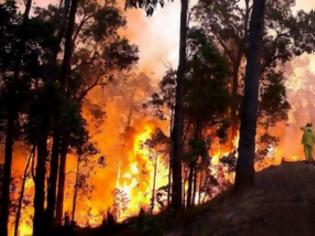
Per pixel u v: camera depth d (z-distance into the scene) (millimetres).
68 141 28359
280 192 15758
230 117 37625
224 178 34625
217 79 26109
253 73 17469
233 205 16297
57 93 21500
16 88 20922
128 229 20547
